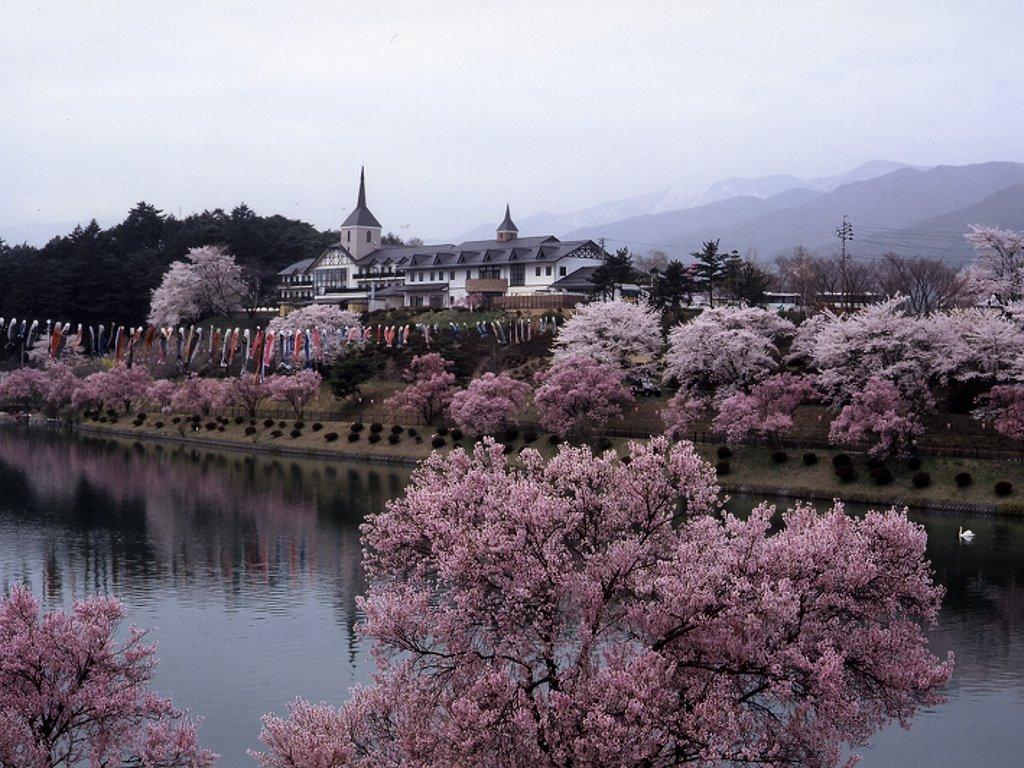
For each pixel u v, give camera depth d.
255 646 45.53
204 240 189.25
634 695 23.31
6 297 155.25
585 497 27.94
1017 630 46.38
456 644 25.95
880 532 28.73
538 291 142.75
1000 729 36.75
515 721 23.25
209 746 35.19
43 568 59.25
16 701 26.56
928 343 80.69
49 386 136.62
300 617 49.88
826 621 27.86
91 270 152.00
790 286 159.12
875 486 73.81
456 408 97.38
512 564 25.52
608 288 124.88
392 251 172.62
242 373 118.94
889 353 81.25
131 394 129.75
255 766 33.53
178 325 150.25
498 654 25.70
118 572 58.47
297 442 108.25
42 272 155.25
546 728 23.59
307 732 27.02
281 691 40.31
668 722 23.84
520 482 27.59
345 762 26.23
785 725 25.95
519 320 120.75
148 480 90.06
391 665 27.58
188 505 78.31
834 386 84.31
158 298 151.00
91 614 28.88
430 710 25.83
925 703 27.56
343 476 91.19
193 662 43.47
